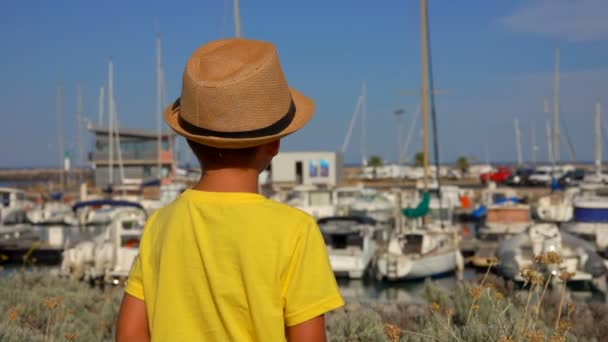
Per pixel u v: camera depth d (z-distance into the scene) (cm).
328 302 212
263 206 219
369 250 2552
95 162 6944
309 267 213
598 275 2167
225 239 215
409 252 2533
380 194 4272
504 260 2155
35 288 984
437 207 3528
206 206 221
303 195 4478
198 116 217
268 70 217
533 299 944
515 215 3650
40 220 4678
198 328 219
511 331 440
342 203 4297
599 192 5138
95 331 763
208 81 213
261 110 216
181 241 224
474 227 4291
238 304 213
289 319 212
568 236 2364
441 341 471
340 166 7300
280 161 6994
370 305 1046
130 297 240
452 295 877
